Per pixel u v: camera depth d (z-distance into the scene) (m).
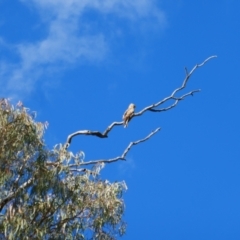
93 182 26.06
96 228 25.38
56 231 25.34
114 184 25.98
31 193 25.16
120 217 25.73
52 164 25.78
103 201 25.55
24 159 25.36
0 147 24.98
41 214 25.17
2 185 24.58
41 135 25.67
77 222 25.42
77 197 25.53
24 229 24.20
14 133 25.11
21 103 25.72
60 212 25.30
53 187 25.30
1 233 24.27
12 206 24.86
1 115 25.22
